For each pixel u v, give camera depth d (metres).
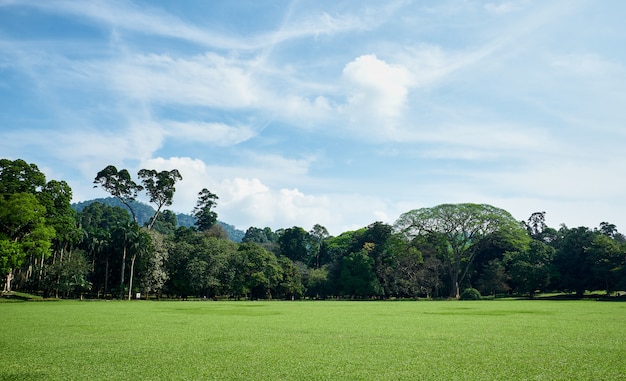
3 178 59.19
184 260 81.00
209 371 11.13
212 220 114.50
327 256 111.88
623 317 27.94
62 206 65.69
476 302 59.19
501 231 79.44
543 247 79.81
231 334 18.98
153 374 10.81
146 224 94.38
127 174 88.19
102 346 15.32
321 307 45.88
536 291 83.31
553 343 15.66
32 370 11.30
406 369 11.27
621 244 72.06
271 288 87.12
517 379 10.11
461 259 85.19
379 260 88.12
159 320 26.58
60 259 80.62
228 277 81.88
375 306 48.28
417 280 81.88
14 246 54.19
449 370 11.12
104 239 81.31
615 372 10.70
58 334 18.94
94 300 64.50
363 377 10.42
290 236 111.88
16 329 21.03
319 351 14.17
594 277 72.62
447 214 80.12
